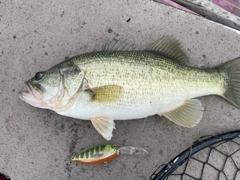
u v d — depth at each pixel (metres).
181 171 0.47
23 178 0.46
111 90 0.41
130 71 0.41
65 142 0.47
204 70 0.44
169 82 0.43
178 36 0.50
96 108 0.41
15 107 0.47
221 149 0.48
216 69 0.45
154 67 0.42
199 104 0.45
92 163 0.45
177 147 0.47
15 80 0.48
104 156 0.44
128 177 0.46
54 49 0.49
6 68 0.48
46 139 0.46
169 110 0.44
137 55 0.42
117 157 0.47
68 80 0.41
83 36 0.49
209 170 0.47
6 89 0.47
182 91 0.43
